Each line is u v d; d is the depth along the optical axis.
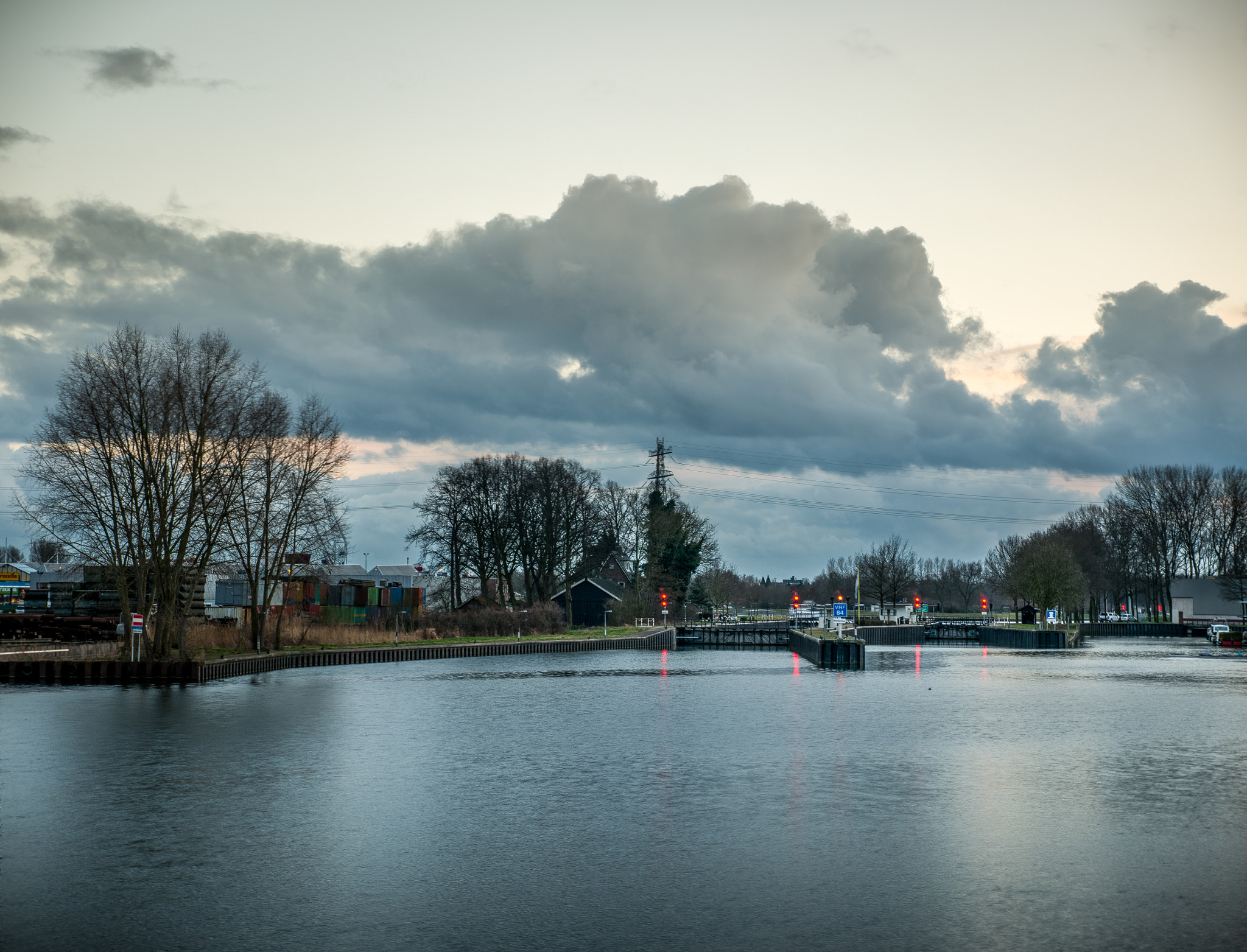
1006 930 14.28
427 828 20.27
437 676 61.66
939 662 86.12
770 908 15.25
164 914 14.95
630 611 122.19
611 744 32.00
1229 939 13.91
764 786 24.83
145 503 54.66
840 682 60.84
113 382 52.22
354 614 90.94
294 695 47.16
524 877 16.84
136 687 50.38
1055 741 32.94
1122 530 154.12
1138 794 23.77
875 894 15.95
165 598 54.50
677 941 13.86
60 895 15.86
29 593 74.44
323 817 21.20
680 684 57.94
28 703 42.78
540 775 26.31
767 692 52.59
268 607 66.00
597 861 17.83
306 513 65.25
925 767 27.70
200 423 54.53
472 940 13.88
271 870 17.23
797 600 198.50
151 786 24.39
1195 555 152.38
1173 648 113.38
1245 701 47.75
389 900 15.64
